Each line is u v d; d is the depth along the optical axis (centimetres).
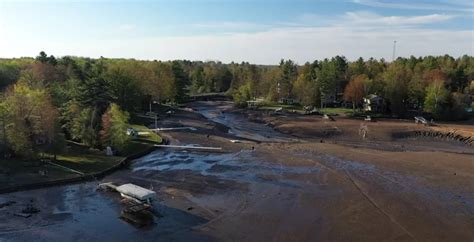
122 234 4278
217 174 6431
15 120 6291
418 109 13750
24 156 6412
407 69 15338
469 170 6838
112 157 7044
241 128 11200
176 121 11606
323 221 4659
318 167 6900
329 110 13825
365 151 8244
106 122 7356
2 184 5453
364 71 16862
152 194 4947
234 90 18512
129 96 10900
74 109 7562
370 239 4231
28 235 4216
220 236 4256
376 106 13475
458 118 12481
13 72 12669
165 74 14638
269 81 17250
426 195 5559
